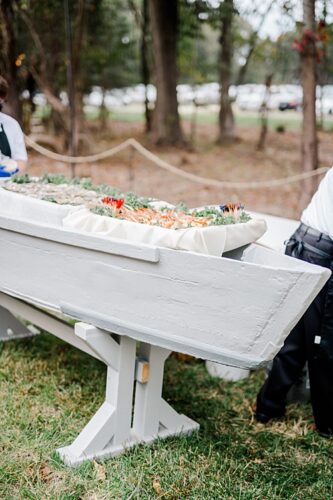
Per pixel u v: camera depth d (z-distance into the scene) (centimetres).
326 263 304
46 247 297
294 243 317
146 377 307
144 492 274
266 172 1149
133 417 326
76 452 294
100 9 1447
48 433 315
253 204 909
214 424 338
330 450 320
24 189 346
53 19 1255
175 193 986
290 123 1956
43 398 354
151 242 265
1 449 300
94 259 278
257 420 348
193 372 404
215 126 1997
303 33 695
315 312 311
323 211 302
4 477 277
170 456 299
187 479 284
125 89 2083
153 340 270
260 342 246
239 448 314
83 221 286
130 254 261
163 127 1419
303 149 746
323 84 1270
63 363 404
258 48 1232
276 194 972
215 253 273
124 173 1124
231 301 246
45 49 1272
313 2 686
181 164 1225
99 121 1852
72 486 273
